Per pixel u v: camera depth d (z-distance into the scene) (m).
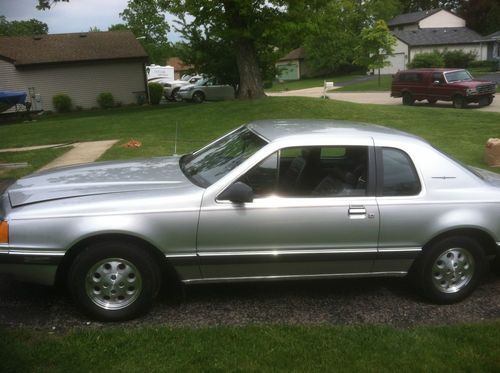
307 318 4.20
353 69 67.81
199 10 19.58
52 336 3.73
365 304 4.50
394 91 26.88
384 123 17.25
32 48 30.77
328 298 4.60
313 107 19.14
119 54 31.11
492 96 24.03
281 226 4.12
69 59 29.84
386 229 4.27
